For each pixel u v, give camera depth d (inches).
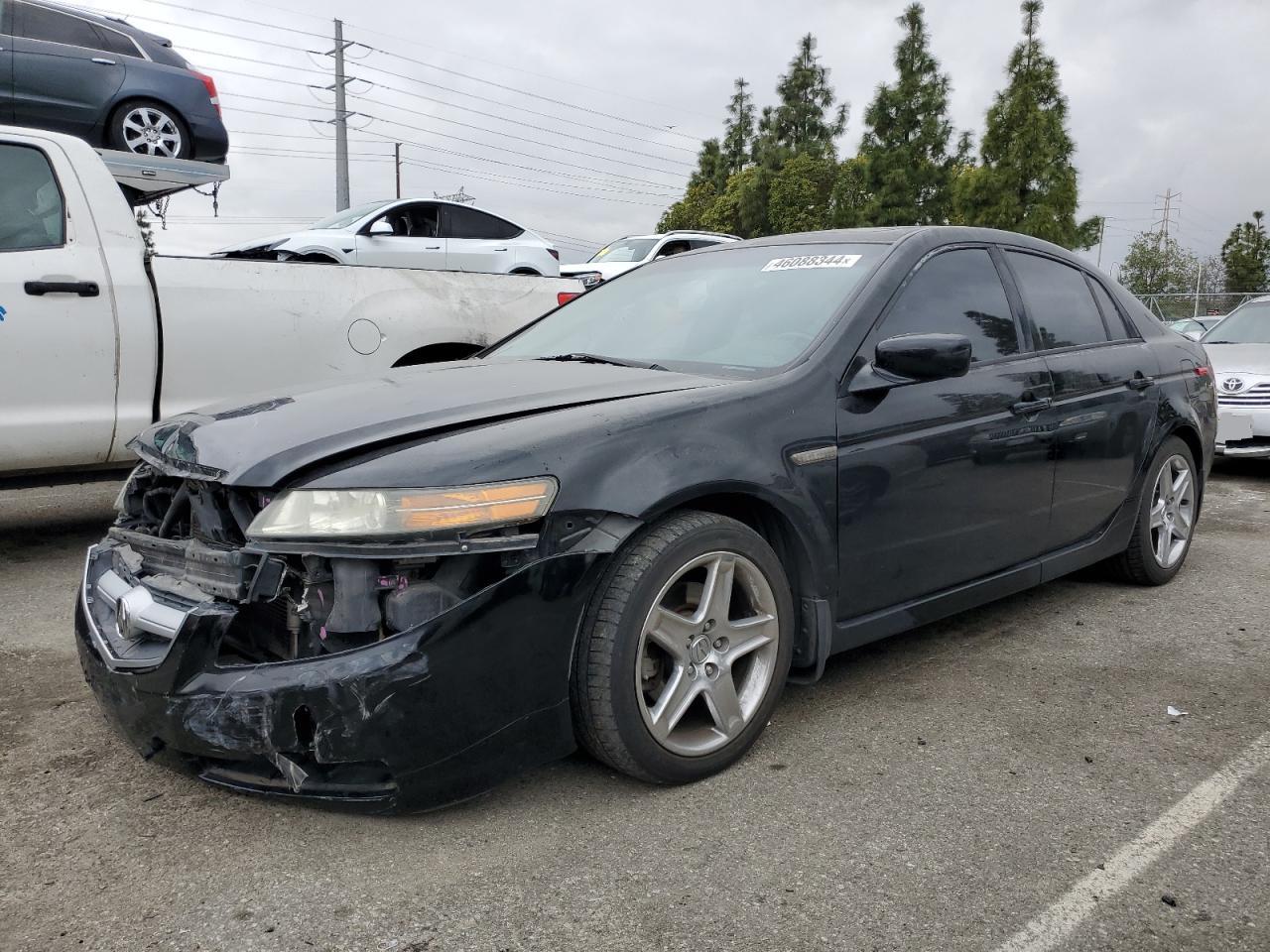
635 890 81.4
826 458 108.3
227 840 89.3
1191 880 83.3
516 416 96.4
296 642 86.9
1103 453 150.7
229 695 82.7
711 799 96.7
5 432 169.9
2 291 167.8
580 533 90.1
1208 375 184.7
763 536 109.1
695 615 98.1
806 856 86.5
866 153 1107.9
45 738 110.5
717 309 131.2
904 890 81.6
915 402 118.7
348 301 207.3
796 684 125.6
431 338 218.5
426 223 466.6
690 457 96.7
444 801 85.7
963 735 112.3
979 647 143.1
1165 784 100.5
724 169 1808.6
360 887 81.9
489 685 85.6
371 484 84.2
